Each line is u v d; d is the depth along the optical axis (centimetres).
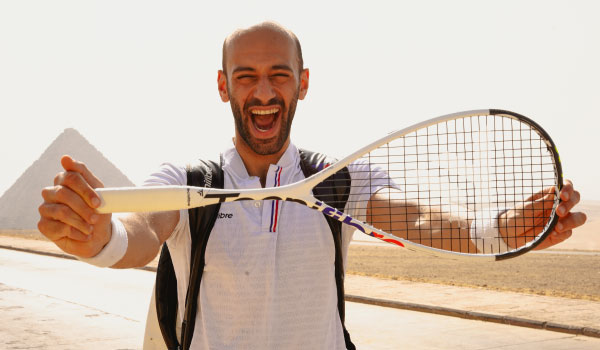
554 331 963
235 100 217
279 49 213
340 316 220
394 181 220
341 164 208
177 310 228
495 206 211
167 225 203
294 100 221
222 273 205
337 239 214
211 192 189
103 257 175
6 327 985
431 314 1140
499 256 202
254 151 220
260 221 209
